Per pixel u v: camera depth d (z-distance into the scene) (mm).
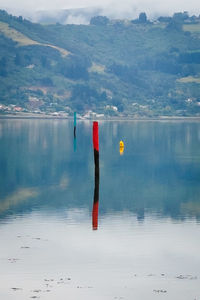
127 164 118688
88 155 136625
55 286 41094
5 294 39562
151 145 173250
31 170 105688
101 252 48969
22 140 186625
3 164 115125
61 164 116562
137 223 59656
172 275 43469
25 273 43562
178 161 125625
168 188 85438
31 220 60500
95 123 84188
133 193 80375
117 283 41812
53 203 70938
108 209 67625
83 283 41688
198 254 48438
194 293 40000
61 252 48594
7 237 53250
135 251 49156
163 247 50531
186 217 63000
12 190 81312
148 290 40375
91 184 88750
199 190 83500
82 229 56625
